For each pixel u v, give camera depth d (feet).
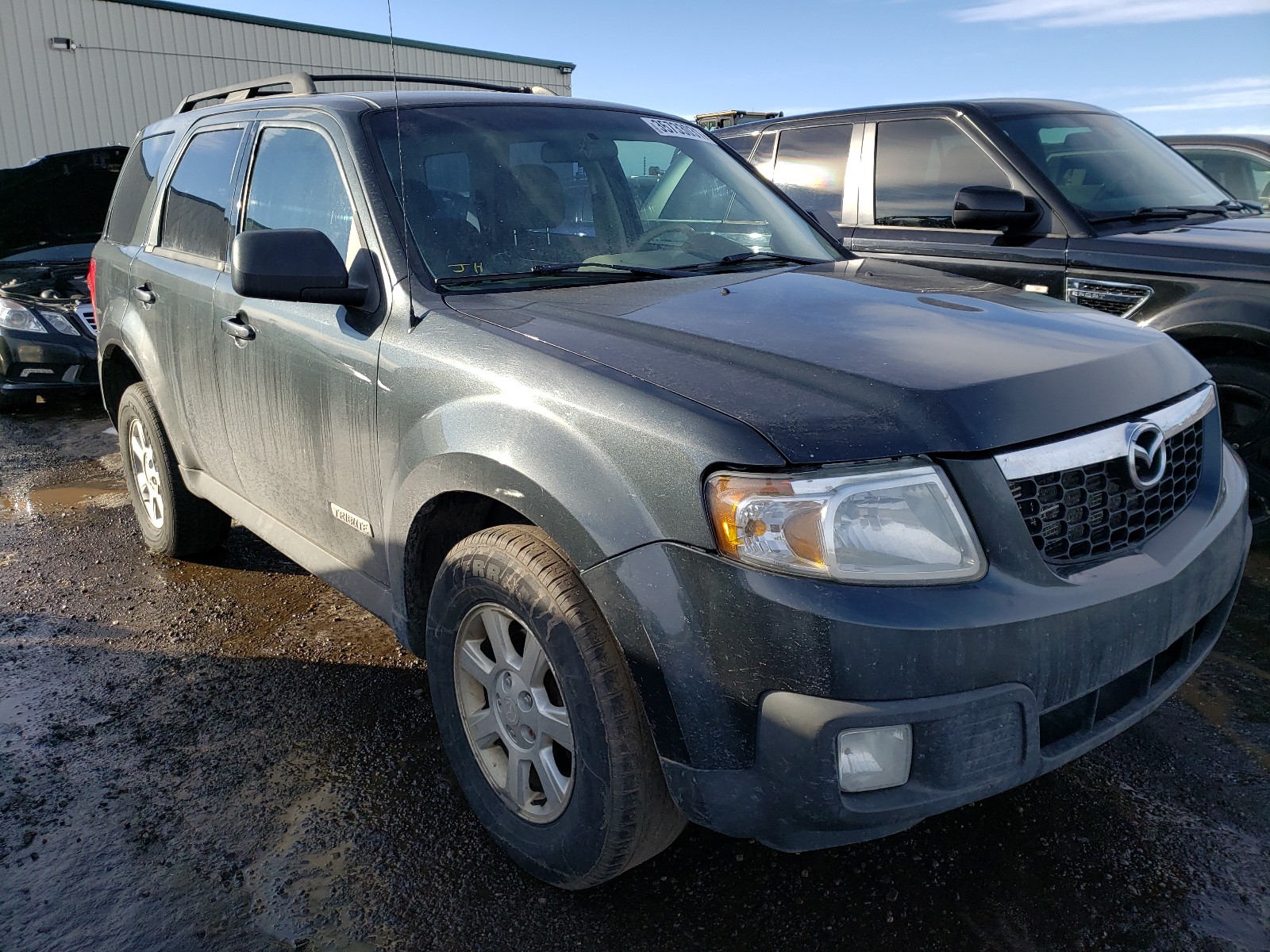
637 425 5.63
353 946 6.41
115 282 12.87
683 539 5.36
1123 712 6.11
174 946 6.42
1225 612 6.91
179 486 12.38
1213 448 7.02
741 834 5.49
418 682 9.92
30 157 51.01
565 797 6.38
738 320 6.85
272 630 11.19
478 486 6.50
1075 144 15.15
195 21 55.42
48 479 17.74
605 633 5.86
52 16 50.80
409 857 7.29
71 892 6.93
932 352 6.14
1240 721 8.96
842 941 6.38
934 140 15.92
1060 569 5.61
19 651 10.75
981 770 5.34
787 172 18.13
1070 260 13.52
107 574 13.00
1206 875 6.96
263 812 7.85
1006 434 5.47
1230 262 11.89
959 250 15.01
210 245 10.64
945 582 5.22
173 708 9.48
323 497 8.70
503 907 6.75
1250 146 20.80
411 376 7.16
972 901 6.73
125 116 53.88
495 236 8.35
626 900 6.80
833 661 5.01
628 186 9.62
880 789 5.25
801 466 5.18
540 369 6.30
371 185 8.19
